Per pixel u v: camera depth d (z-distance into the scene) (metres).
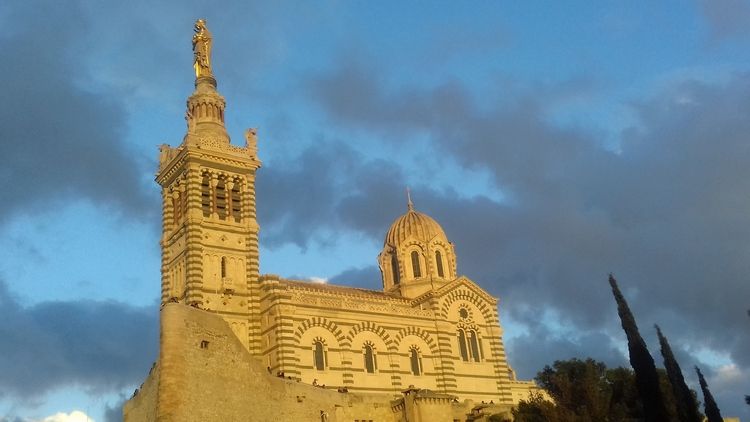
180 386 53.66
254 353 90.69
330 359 92.31
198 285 90.56
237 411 59.62
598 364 81.81
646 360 69.31
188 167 96.62
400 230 115.00
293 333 90.44
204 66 108.12
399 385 95.50
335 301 95.38
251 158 101.31
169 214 99.25
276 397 66.25
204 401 55.81
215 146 99.06
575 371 80.00
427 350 100.12
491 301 108.31
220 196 97.81
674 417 69.69
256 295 94.12
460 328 104.31
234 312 91.94
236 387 60.28
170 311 55.47
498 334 106.75
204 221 94.38
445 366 99.75
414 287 110.00
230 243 95.44
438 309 102.81
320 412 72.31
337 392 76.69
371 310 97.62
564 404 76.44
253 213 98.88
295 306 91.75
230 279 93.00
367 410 79.56
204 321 58.41
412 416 79.56
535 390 110.94
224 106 106.38
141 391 68.06
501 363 105.31
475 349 104.69
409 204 118.75
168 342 54.41
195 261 91.44
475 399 100.88
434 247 113.12
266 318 92.31
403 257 112.31
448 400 82.56
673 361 71.94
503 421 80.31
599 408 74.38
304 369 89.75
